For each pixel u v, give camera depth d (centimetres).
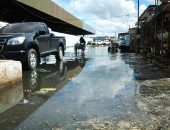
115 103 648
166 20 1570
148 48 2109
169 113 562
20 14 3409
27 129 482
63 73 1194
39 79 1024
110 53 3103
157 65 1524
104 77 1066
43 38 1432
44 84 918
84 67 1450
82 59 2073
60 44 1789
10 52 1197
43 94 761
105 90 805
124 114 559
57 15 3912
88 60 1966
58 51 1728
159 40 1683
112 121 517
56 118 539
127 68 1389
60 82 956
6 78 894
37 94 762
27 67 1271
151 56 1788
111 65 1559
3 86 878
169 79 991
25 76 1099
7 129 484
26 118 543
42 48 1419
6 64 899
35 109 607
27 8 2989
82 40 3056
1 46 1202
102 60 1961
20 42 1208
